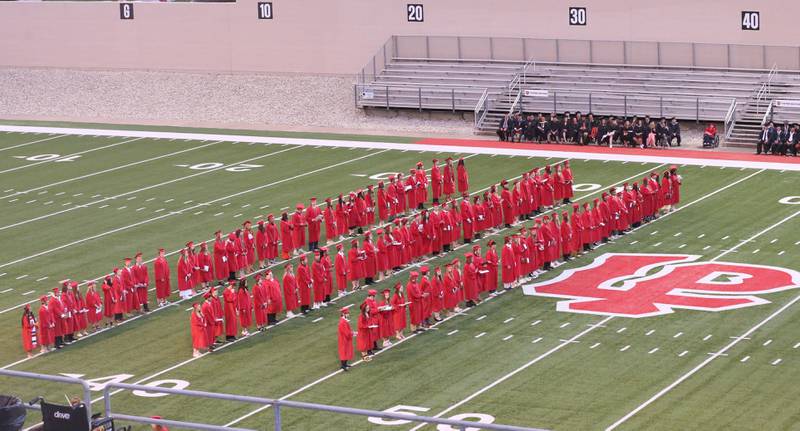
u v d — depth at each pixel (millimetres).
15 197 68562
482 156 75125
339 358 43781
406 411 38906
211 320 44969
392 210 61500
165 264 50531
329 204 58281
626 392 39969
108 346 46156
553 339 45219
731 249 55500
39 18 100875
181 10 96438
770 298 48812
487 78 87125
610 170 70625
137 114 92438
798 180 67062
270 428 37688
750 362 42219
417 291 46344
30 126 89062
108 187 70250
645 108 80812
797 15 80062
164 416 38781
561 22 86500
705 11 82375
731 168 70375
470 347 44750
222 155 77750
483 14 88625
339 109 89500
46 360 44844
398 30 90938
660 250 55906
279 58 94625
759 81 79938
